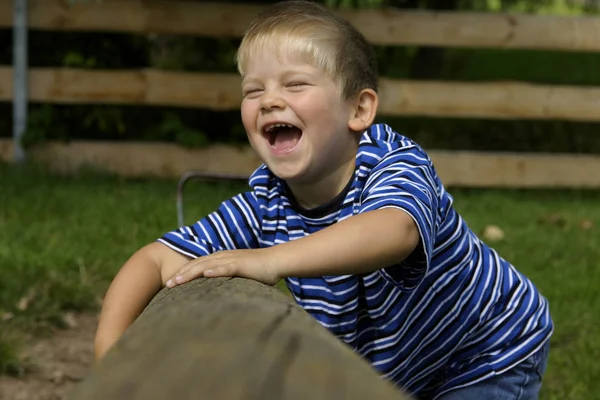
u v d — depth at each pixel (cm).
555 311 805
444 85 1395
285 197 393
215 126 1440
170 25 1372
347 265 298
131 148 1373
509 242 1065
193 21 1373
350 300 388
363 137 378
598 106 1419
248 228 391
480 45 1398
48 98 1372
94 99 1374
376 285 386
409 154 368
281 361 162
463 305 405
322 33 365
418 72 1672
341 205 378
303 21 366
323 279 390
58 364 708
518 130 1587
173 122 1395
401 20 1384
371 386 156
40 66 1412
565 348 738
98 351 327
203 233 380
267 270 288
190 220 1081
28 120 1365
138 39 1447
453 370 420
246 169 1388
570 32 1408
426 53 1667
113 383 160
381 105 1391
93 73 1373
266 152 369
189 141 1371
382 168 360
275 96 362
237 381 152
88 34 1423
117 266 898
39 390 662
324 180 377
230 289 236
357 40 381
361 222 305
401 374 407
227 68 1475
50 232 1002
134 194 1217
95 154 1372
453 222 397
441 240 392
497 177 1425
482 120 1603
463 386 418
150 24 1370
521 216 1217
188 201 1189
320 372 158
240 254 290
